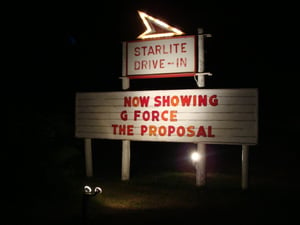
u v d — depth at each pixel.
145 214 8.66
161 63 12.87
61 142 12.70
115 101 13.52
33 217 8.24
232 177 14.35
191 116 12.26
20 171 10.08
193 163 17.55
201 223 7.75
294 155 21.75
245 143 11.57
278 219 7.98
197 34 12.38
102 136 13.74
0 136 10.43
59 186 10.54
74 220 7.93
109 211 9.09
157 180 13.65
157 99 12.79
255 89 11.47
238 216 8.32
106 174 15.21
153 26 13.02
